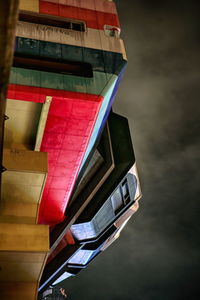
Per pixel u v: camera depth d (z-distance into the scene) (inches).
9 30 259.6
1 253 832.3
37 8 1013.8
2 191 934.4
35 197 968.9
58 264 1823.3
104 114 1099.9
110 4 1119.0
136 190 1525.6
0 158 568.4
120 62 1006.4
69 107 919.0
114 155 1364.4
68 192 1135.6
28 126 968.3
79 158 1042.7
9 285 970.1
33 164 888.3
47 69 925.8
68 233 1734.7
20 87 872.9
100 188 1429.6
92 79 952.3
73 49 983.0
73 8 1058.1
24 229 871.1
